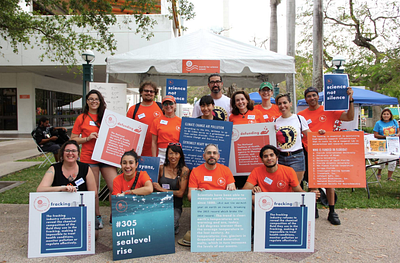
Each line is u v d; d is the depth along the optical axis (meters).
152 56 5.77
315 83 11.31
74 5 8.70
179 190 3.65
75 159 3.34
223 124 3.90
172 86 5.82
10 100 20.00
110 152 3.93
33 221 3.09
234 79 9.12
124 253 3.06
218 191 3.28
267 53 6.03
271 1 14.26
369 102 8.97
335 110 4.06
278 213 3.24
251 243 3.49
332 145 3.83
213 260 3.04
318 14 11.03
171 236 3.21
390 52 18.30
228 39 6.59
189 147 3.97
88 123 3.91
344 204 5.06
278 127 3.98
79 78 23.09
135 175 3.40
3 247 3.33
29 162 9.15
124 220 3.10
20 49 16.09
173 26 17.25
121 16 15.18
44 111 21.86
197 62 5.61
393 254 3.17
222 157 3.91
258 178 3.55
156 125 4.12
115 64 5.71
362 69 19.12
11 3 8.56
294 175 3.47
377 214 4.54
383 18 18.98
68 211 3.15
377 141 5.98
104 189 5.29
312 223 3.23
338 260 3.04
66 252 3.14
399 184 6.80
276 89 10.84
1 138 16.80
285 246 3.24
